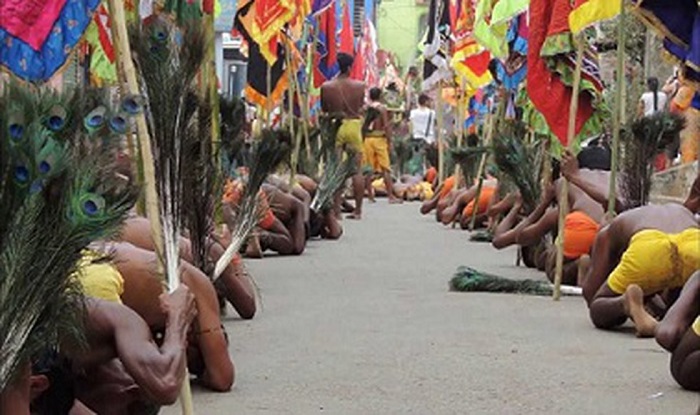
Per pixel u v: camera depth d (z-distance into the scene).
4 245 3.94
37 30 6.14
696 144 17.84
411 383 7.79
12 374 4.14
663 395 7.49
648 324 9.33
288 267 14.24
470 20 19.97
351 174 19.80
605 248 9.84
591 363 8.48
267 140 9.05
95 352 5.63
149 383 5.55
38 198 3.96
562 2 11.62
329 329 9.77
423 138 33.81
